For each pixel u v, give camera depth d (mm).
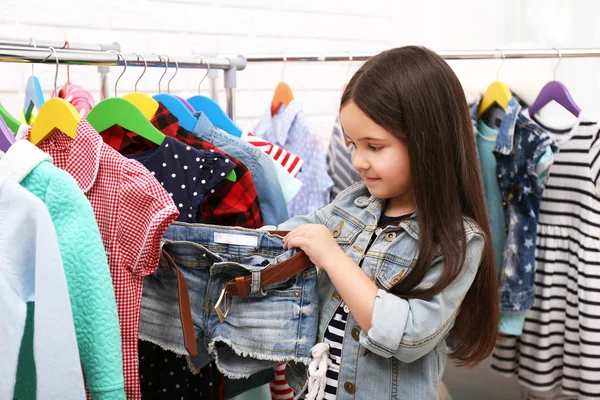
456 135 1021
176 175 1092
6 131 1019
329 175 1558
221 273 1030
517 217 1440
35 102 1191
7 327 789
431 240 997
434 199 1000
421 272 995
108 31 1677
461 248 996
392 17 2373
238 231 1029
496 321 1119
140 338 1066
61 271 790
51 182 837
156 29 1766
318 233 1007
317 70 2188
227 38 1922
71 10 1603
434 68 1011
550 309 1529
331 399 1055
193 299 1040
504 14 2414
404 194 1087
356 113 1000
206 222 1137
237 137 1218
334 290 1089
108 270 846
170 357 1131
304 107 2166
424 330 973
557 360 1562
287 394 1382
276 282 994
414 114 980
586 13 2291
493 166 1497
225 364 1040
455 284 1013
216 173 1094
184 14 1818
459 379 2057
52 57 1033
